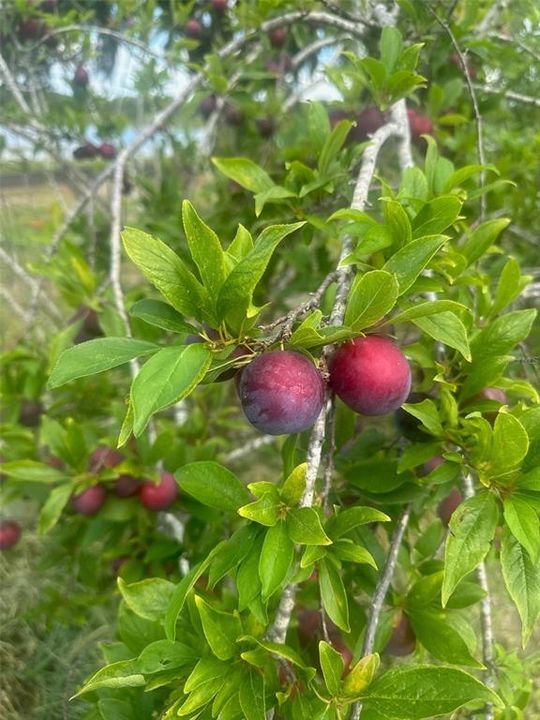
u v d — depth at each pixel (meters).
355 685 0.24
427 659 0.53
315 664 0.33
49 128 0.91
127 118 0.99
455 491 0.39
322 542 0.23
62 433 0.53
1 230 1.00
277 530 0.24
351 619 0.35
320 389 0.23
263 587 0.23
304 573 0.26
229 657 0.26
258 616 0.24
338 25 0.56
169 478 0.52
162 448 0.51
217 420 0.77
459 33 0.55
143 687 0.32
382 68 0.40
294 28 0.81
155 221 0.81
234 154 0.91
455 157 0.65
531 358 0.42
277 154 0.74
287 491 0.24
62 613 0.62
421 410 0.31
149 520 0.55
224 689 0.25
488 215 0.66
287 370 0.22
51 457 0.63
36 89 0.96
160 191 0.90
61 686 0.63
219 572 0.25
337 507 0.28
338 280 0.27
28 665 0.66
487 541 0.26
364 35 0.55
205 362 0.20
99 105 1.00
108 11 0.93
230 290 0.22
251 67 0.85
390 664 0.58
